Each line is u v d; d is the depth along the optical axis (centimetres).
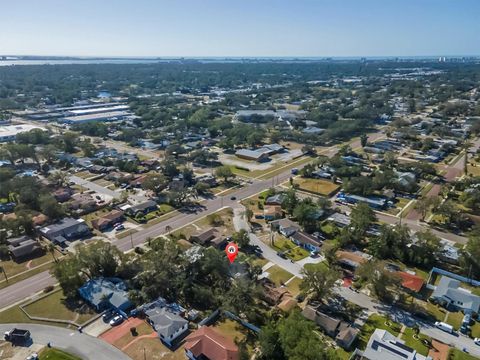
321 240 12075
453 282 9488
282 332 7181
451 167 18825
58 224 12625
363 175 17625
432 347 7675
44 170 18512
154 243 10888
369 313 8712
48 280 10012
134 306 8800
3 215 13600
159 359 7300
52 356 7356
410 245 11019
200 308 8862
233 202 15125
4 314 8631
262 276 10062
